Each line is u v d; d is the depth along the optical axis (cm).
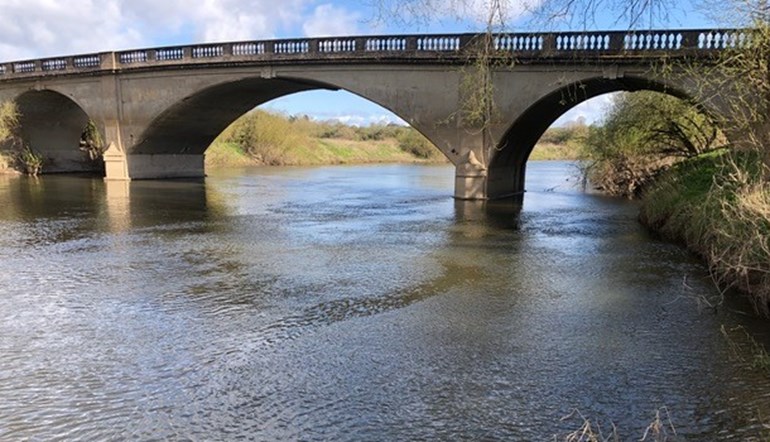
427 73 2372
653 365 639
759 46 1027
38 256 1182
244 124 6241
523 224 1783
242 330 736
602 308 860
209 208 2098
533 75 2159
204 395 548
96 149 4334
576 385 585
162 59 2991
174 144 3603
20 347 667
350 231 1587
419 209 2150
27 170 3844
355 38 2489
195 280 992
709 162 1689
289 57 2619
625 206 2380
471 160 2380
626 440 476
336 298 894
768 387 582
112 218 1778
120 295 888
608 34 1992
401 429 489
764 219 851
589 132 3133
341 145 8312
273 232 1550
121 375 591
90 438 467
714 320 802
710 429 495
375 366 626
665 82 1897
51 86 3375
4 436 468
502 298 909
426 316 810
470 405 537
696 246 1253
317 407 527
